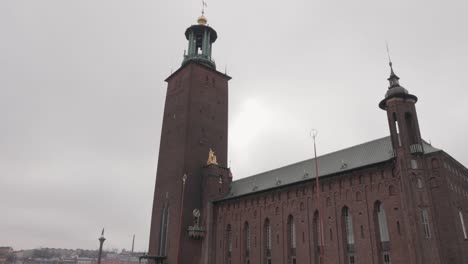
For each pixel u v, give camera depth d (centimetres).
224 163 7500
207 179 6838
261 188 6047
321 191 5009
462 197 4212
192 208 6662
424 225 3759
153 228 7100
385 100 4462
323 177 5012
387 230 4231
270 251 5553
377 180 4431
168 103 8012
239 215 6181
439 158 3953
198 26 8431
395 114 4294
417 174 3966
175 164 7075
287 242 5269
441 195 3825
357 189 4609
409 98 4338
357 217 4509
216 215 6631
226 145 7694
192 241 6444
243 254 5897
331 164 5291
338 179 4847
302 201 5228
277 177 6094
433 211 3797
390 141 4784
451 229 3669
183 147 7006
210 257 6350
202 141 7288
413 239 3738
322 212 4916
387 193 4281
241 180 7006
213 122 7631
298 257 5056
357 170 4656
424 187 3906
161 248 6731
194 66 7750
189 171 6869
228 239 6312
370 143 5097
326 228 4806
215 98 7888
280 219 5469
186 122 7200
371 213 4375
